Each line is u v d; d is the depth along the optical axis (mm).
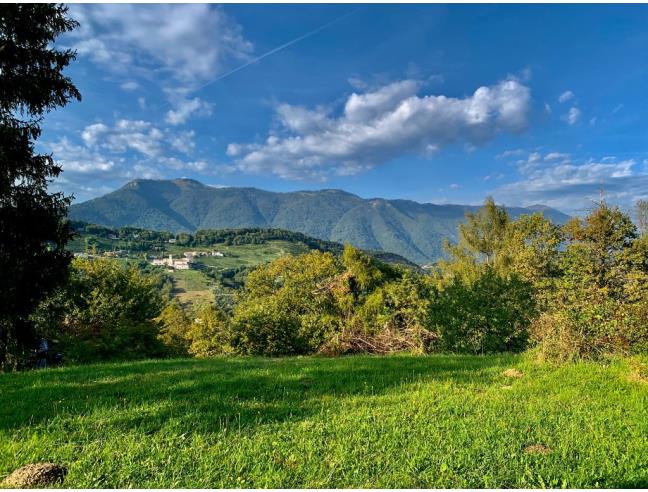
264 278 47844
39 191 15969
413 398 7848
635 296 12242
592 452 5309
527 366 10719
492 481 4598
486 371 10477
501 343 17484
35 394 8578
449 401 7590
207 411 7184
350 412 7066
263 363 13328
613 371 9602
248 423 6496
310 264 43812
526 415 6746
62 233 16688
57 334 23781
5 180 14703
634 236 20344
